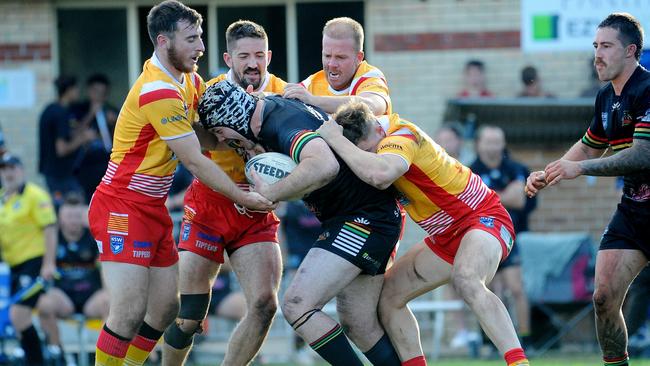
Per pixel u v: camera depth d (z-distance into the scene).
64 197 41.00
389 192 23.98
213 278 25.80
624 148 24.97
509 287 39.19
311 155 22.38
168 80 23.23
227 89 23.31
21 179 38.75
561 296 40.00
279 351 40.25
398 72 45.00
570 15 44.44
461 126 43.75
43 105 44.88
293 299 23.16
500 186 39.69
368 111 23.59
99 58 45.47
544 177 24.09
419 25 44.88
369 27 45.00
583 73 44.50
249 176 23.27
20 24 44.78
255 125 23.28
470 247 23.39
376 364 24.58
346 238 23.30
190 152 23.05
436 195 23.77
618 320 25.09
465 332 40.78
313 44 45.41
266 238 25.20
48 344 38.44
